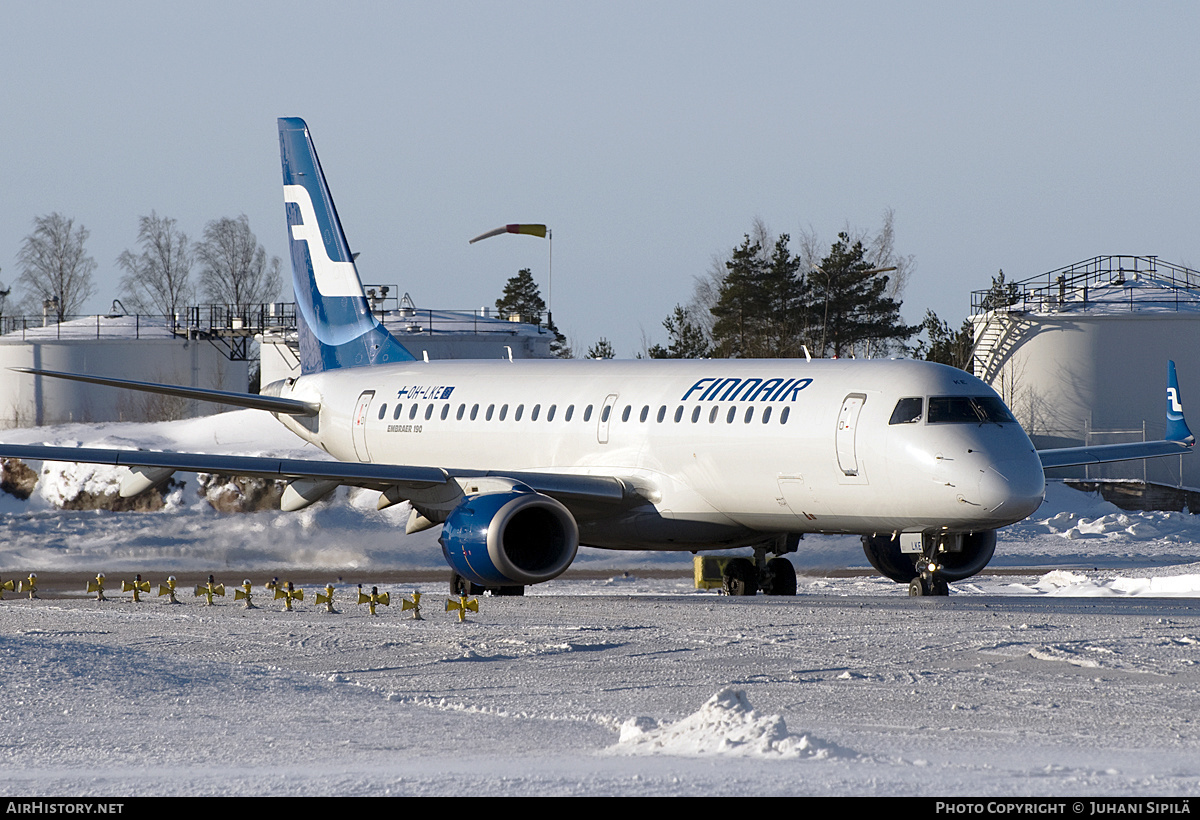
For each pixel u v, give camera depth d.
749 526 101.50
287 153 142.62
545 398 114.12
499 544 92.56
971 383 94.00
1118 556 143.88
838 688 53.56
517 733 43.44
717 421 100.56
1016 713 47.91
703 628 72.25
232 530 163.88
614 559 148.12
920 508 90.25
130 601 93.62
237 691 51.88
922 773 35.41
